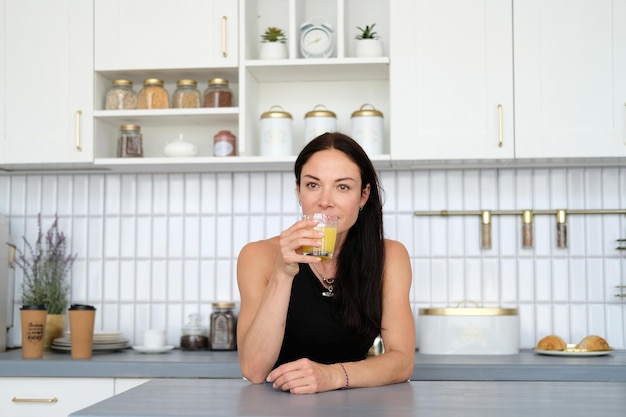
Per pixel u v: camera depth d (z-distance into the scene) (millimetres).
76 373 2910
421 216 3459
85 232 3564
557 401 1565
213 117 3322
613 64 3072
